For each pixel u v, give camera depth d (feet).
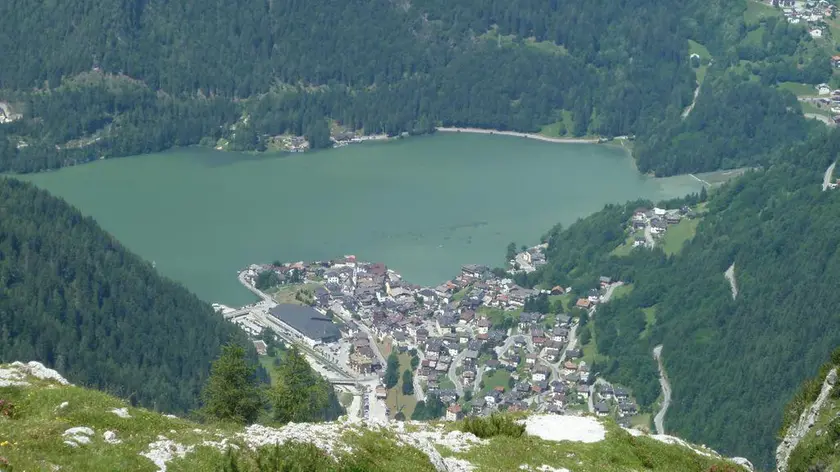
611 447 255.29
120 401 211.41
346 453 207.31
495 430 255.29
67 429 191.21
